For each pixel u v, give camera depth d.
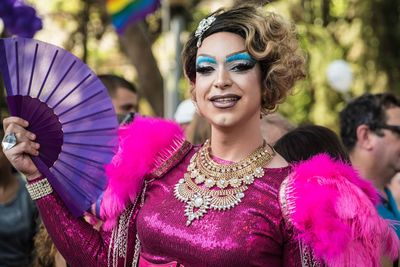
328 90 8.67
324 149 2.85
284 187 2.04
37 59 2.22
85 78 2.24
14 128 2.22
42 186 2.25
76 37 10.11
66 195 2.26
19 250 3.87
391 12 9.16
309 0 9.21
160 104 8.33
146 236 2.14
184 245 2.05
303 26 8.95
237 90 2.08
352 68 9.04
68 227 2.26
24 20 4.08
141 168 2.23
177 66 7.22
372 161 3.51
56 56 2.23
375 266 1.95
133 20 6.62
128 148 2.26
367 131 3.52
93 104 2.26
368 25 9.09
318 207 1.95
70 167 2.26
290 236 2.01
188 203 2.10
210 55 2.10
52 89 2.23
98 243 2.28
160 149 2.25
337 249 1.89
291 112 8.80
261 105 2.19
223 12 2.18
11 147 2.21
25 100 2.22
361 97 3.65
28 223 3.86
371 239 1.95
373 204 2.04
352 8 9.19
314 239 1.92
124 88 4.13
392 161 3.49
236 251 1.98
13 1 4.07
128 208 2.27
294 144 2.89
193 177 2.16
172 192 2.17
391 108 3.53
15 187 3.91
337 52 9.06
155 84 8.28
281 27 2.14
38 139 2.24
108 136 2.27
